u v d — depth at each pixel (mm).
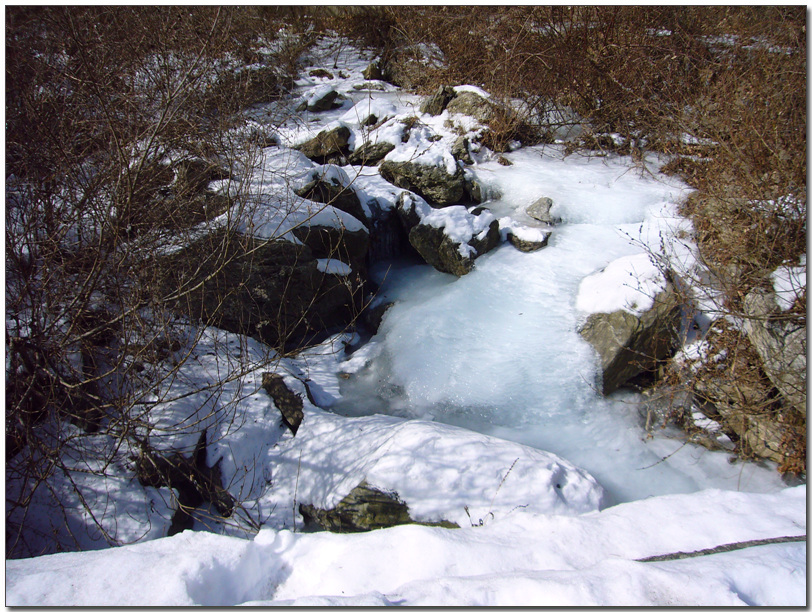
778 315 4410
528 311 5938
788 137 5387
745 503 3045
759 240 5086
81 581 2432
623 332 5203
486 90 9797
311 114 10680
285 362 5832
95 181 4762
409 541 2742
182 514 4359
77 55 5809
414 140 8797
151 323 4945
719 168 5859
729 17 9406
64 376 4414
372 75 12688
